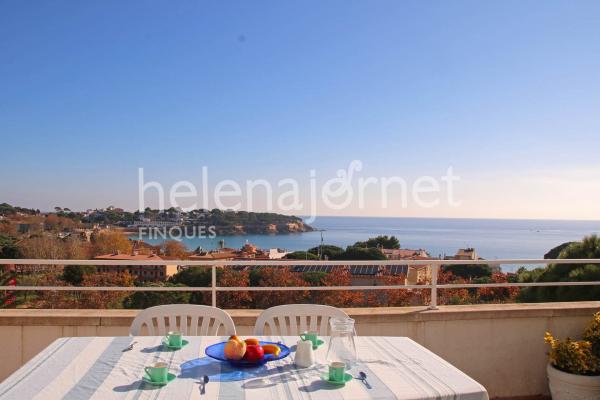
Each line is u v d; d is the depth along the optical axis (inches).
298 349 83.7
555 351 153.6
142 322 112.3
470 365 163.8
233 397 68.7
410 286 166.2
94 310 157.6
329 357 82.5
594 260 161.2
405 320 159.3
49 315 149.6
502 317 164.9
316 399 68.9
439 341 161.6
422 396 71.0
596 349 155.1
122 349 91.7
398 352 93.5
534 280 277.0
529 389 167.6
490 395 165.0
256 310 162.1
